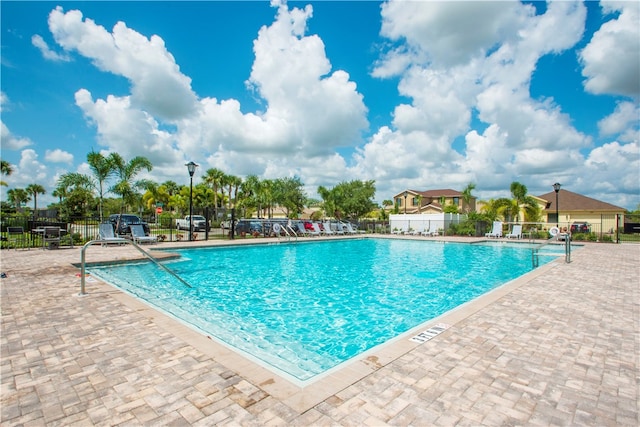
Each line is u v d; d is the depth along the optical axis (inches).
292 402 113.7
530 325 197.8
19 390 121.4
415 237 971.3
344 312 287.6
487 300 254.2
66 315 209.9
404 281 416.8
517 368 141.9
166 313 215.8
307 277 438.9
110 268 439.2
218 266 519.5
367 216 1786.4
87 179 741.9
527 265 546.0
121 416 106.2
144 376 132.0
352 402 114.3
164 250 610.9
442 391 122.4
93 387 123.8
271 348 208.4
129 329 184.7
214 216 1466.5
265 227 968.9
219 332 234.2
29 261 436.1
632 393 123.3
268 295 342.3
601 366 144.9
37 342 166.1
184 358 148.5
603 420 106.8
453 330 187.6
